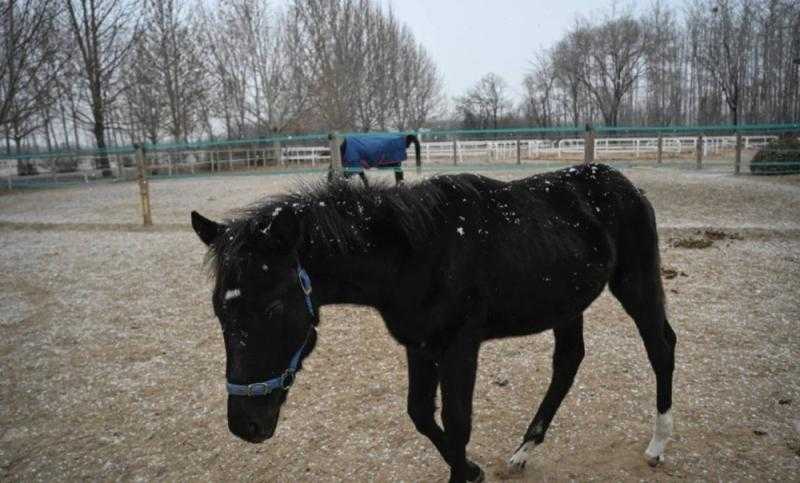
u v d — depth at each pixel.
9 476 3.32
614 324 5.03
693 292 5.73
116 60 25.48
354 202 2.46
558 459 3.15
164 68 26.66
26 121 24.91
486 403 3.82
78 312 6.14
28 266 8.35
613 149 25.41
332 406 3.89
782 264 6.57
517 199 2.77
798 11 30.81
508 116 47.69
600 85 43.97
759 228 8.36
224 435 3.63
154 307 6.21
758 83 36.12
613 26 40.25
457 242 2.46
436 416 3.50
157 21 26.20
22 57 16.88
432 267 2.42
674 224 9.10
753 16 34.66
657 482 2.89
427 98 42.41
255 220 2.17
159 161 24.73
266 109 29.98
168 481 3.20
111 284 7.18
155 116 27.50
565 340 3.28
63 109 26.39
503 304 2.60
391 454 3.30
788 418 3.39
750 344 4.43
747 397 3.65
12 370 4.73
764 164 14.80
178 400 4.11
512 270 2.57
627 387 3.88
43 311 6.23
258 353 2.01
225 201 14.27
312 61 28.86
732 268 6.50
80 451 3.54
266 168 22.45
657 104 42.81
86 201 16.45
